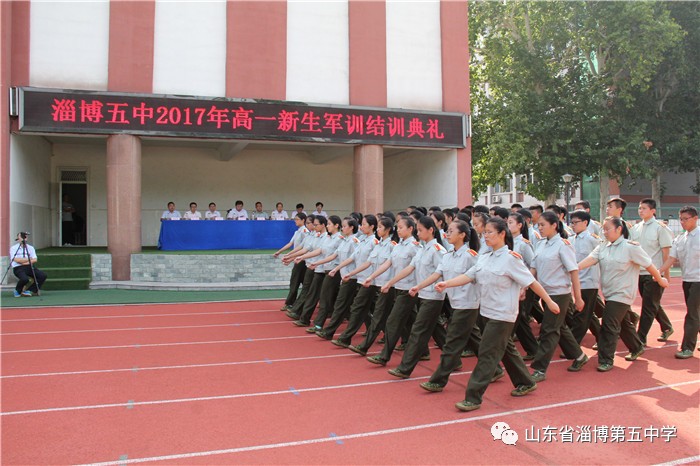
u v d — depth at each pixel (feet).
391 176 64.13
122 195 42.98
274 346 24.88
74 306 35.63
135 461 12.60
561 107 69.56
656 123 74.08
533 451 13.16
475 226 19.08
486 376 15.92
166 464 12.46
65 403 16.66
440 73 51.08
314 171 65.92
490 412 15.84
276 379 19.43
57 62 41.81
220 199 62.28
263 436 14.08
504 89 74.59
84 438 13.92
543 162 68.80
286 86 46.55
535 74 70.74
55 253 44.16
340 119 47.09
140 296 39.70
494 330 15.90
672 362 21.61
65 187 57.00
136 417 15.47
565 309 19.48
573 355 20.35
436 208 26.68
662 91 74.43
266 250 49.39
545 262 19.67
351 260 25.29
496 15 73.36
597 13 65.82
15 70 40.93
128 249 43.57
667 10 64.80
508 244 15.93
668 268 22.93
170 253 44.91
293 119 45.91
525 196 111.65
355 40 48.29
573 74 72.95
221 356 22.90
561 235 20.06
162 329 28.78
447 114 50.31
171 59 44.21
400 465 12.39
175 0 44.45
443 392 17.85
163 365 21.34
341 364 21.63
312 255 28.78
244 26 45.60
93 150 57.62
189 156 61.31
